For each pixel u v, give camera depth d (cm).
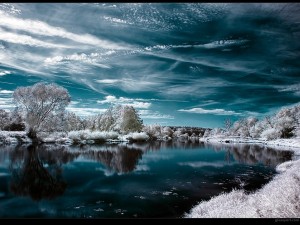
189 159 3431
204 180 2083
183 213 1285
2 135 4669
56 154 3578
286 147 5781
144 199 1550
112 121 8438
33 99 4903
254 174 2344
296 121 8525
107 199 1555
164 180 2084
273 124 10225
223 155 3966
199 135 17512
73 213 1309
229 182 2011
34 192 1725
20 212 1330
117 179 2123
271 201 901
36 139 5012
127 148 4888
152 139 9138
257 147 5878
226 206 1163
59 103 5019
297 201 812
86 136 5988
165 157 3622
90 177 2198
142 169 2611
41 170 2486
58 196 1628
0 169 2475
